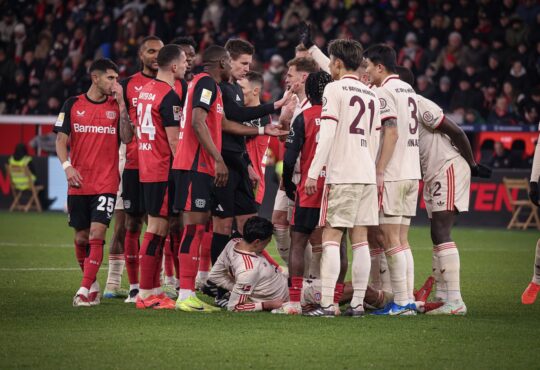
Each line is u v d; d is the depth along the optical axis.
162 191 29.44
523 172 67.44
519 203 67.31
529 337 24.19
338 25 81.88
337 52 27.53
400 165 28.02
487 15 80.75
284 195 34.09
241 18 86.06
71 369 20.06
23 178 78.69
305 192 26.77
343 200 26.94
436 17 80.38
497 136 69.81
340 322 26.36
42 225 65.12
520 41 77.62
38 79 90.25
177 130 29.27
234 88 31.59
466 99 74.06
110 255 32.88
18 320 26.38
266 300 29.22
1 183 80.50
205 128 28.00
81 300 29.44
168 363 20.67
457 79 75.81
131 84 31.88
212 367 20.31
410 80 30.20
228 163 32.03
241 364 20.62
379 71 28.42
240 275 28.58
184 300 28.61
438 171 28.91
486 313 28.88
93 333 24.27
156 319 26.73
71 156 30.27
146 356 21.38
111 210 30.08
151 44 31.83
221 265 29.59
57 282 36.03
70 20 92.00
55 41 92.75
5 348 22.22
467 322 26.67
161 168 29.47
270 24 85.50
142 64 32.91
